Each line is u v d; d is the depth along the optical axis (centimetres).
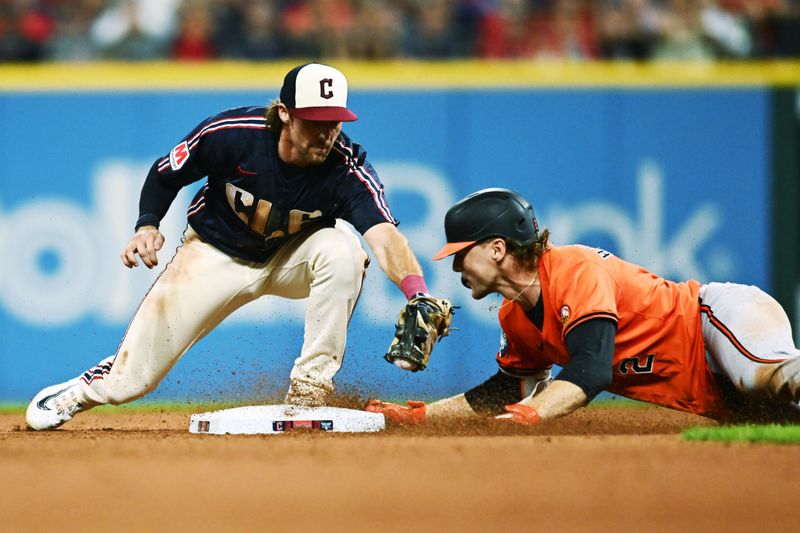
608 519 1102
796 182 4131
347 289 1941
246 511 1133
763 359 1864
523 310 1895
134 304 3906
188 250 2008
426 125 4069
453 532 1039
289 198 1886
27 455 1531
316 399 1962
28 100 3975
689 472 1362
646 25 4234
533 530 1051
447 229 1873
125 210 3981
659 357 1928
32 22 4094
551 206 4094
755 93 4128
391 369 3800
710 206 4119
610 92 4103
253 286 2011
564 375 1750
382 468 1391
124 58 4125
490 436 1741
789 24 4234
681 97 4112
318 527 1055
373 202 1888
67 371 3894
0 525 1063
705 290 1970
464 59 4159
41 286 3928
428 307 1741
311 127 1795
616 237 4097
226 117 1867
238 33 4144
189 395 3762
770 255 4122
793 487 1270
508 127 4088
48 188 3962
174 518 1097
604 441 1644
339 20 4138
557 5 4262
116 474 1358
